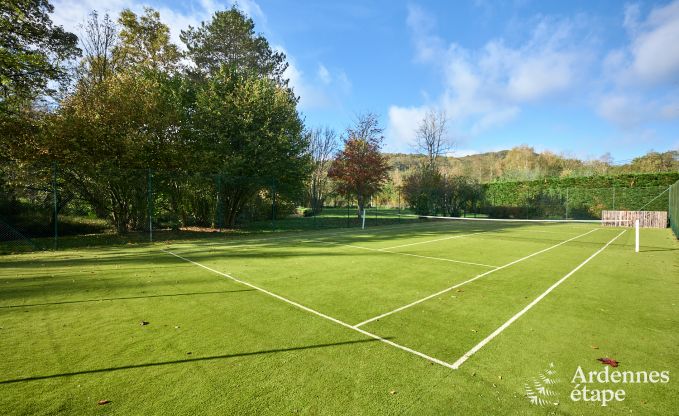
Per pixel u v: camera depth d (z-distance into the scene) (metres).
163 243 14.08
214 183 18.62
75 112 14.73
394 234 18.16
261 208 26.77
